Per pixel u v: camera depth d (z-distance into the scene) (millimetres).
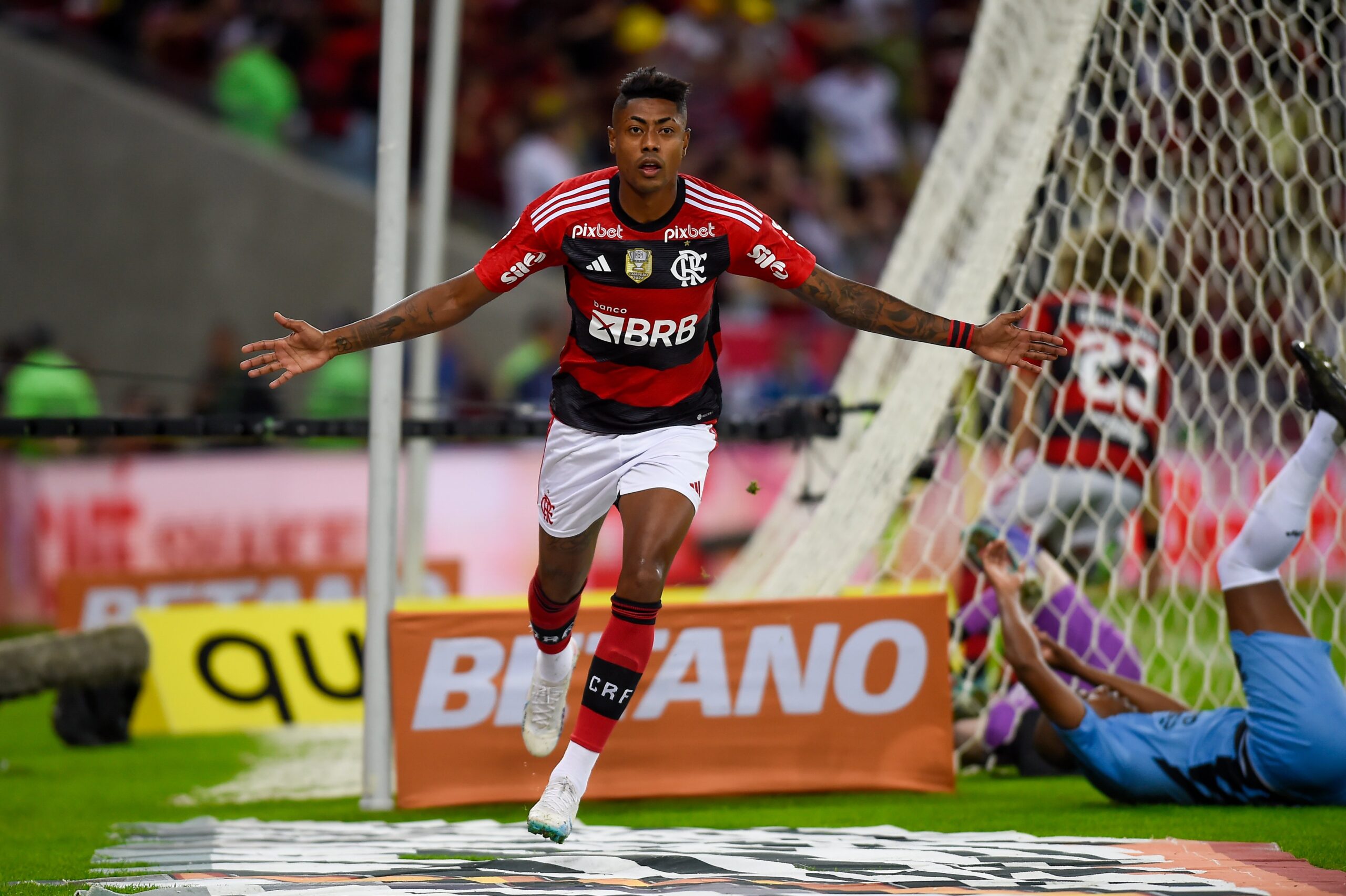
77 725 24016
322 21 53250
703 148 51031
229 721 26406
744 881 10977
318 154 49156
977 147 22484
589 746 12258
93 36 53250
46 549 37312
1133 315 21922
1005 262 19422
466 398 41688
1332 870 11438
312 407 38281
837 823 15391
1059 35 20797
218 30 53156
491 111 52062
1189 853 12469
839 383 26641
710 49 52656
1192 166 23922
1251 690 15352
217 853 13469
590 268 12273
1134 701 17500
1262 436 33156
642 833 14516
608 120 52688
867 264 50406
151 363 47406
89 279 47250
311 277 47906
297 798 18766
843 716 17641
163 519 37312
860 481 20625
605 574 36469
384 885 10922
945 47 55438
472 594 37250
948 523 23703
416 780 17344
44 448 37312
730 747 17500
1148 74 23375
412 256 46531
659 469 12578
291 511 37594
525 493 37844
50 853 14250
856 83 52750
